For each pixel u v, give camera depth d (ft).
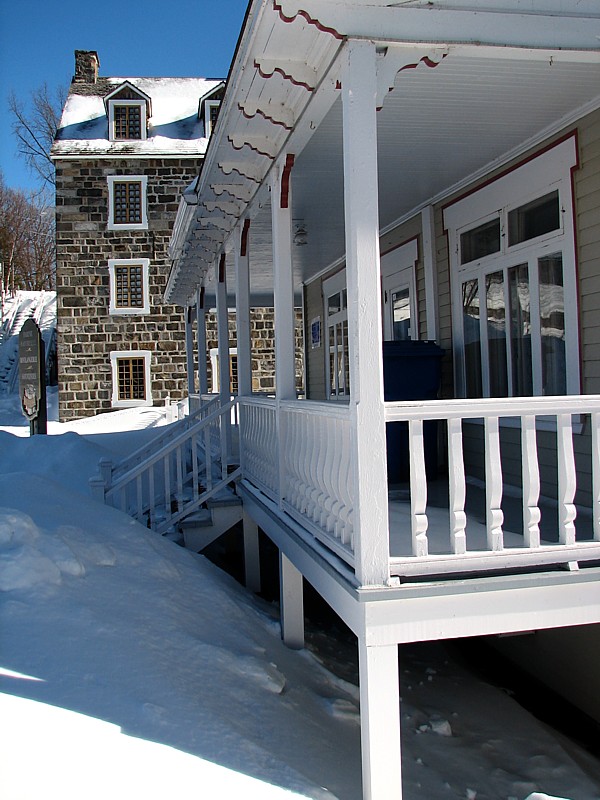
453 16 10.83
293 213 23.70
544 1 11.10
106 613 13.43
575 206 15.98
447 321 22.16
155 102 90.99
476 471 20.83
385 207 23.59
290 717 12.98
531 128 16.70
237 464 26.08
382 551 10.53
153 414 76.02
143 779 8.96
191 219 23.91
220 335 28.96
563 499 11.30
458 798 12.80
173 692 11.43
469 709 16.96
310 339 41.04
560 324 16.84
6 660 10.84
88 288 83.46
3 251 163.02
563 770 14.11
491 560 10.94
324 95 12.80
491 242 19.62
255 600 20.95
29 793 8.18
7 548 13.76
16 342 117.29
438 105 15.01
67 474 36.35
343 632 22.03
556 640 17.47
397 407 10.71
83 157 82.53
